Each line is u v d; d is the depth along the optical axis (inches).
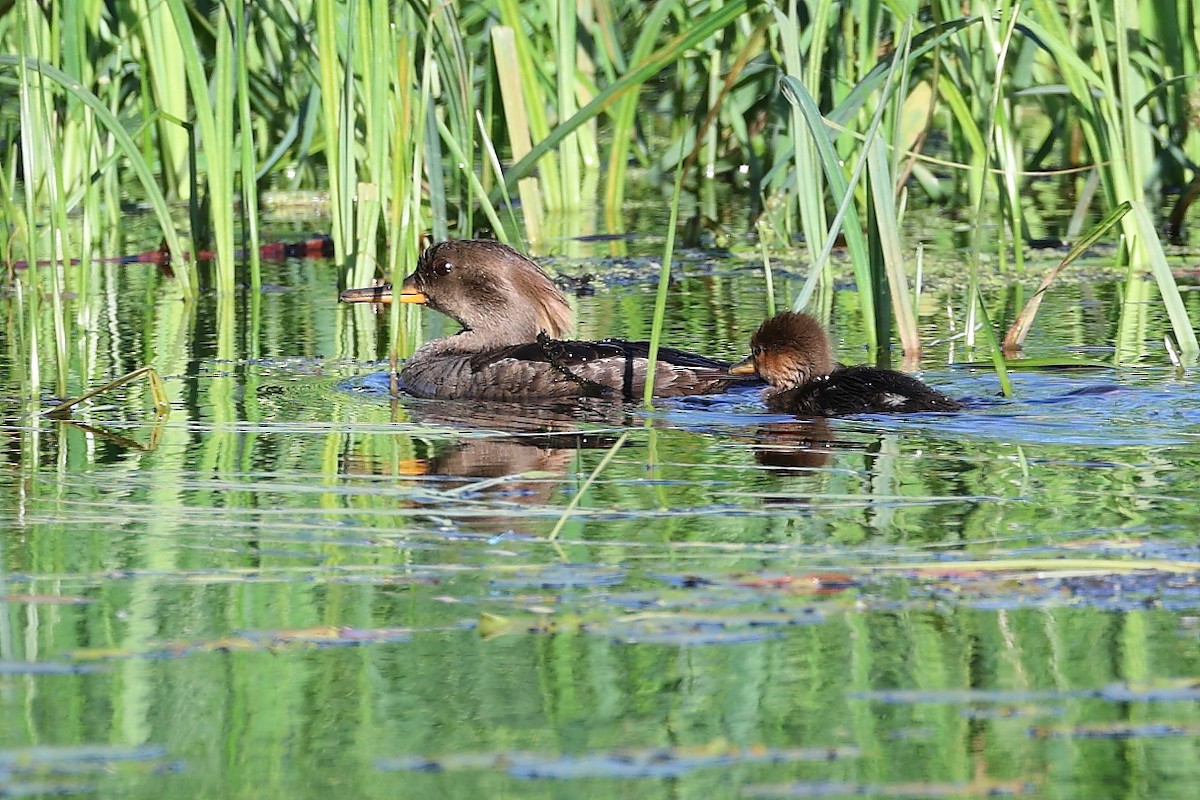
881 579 325.7
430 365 569.6
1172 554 334.0
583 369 547.8
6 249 717.3
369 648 298.7
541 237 847.1
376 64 594.9
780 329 533.0
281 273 794.2
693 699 275.0
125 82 892.0
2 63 600.7
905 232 855.1
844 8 775.7
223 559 347.3
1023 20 573.0
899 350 592.4
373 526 370.9
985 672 282.2
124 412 502.0
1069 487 394.0
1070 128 965.8
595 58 919.0
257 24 893.2
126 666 291.0
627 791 244.2
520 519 375.6
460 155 683.4
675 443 461.7
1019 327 576.7
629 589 323.0
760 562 337.4
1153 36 773.9
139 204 981.8
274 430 481.1
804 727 264.1
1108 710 267.4
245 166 693.9
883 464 426.0
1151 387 512.7
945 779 246.7
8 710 272.4
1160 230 821.9
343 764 253.6
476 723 267.4
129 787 246.2
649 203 975.6
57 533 366.3
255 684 283.6
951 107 676.1
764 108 936.9
